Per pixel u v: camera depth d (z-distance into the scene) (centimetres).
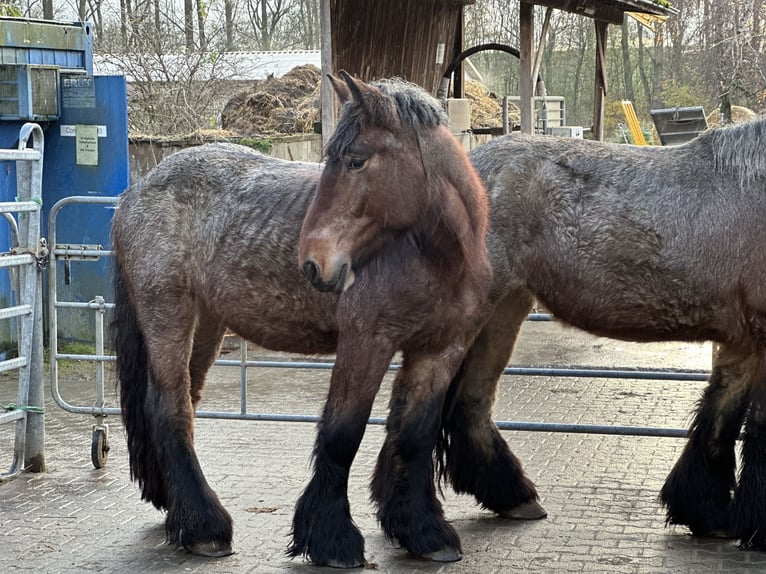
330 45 1050
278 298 482
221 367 972
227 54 1905
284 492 585
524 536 509
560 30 3086
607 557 479
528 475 613
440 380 463
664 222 480
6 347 949
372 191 417
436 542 470
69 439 715
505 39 3044
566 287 500
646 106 3058
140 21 1672
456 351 463
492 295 500
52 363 651
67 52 988
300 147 1236
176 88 1562
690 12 2698
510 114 1836
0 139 936
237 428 738
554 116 1695
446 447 532
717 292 477
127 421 524
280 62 2298
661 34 2947
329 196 416
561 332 1172
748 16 2383
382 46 1375
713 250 473
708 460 506
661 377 575
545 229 499
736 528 484
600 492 582
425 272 436
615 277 488
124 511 559
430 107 432
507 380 912
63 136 969
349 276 422
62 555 491
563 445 685
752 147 472
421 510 472
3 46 926
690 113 1120
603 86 1530
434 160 431
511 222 501
